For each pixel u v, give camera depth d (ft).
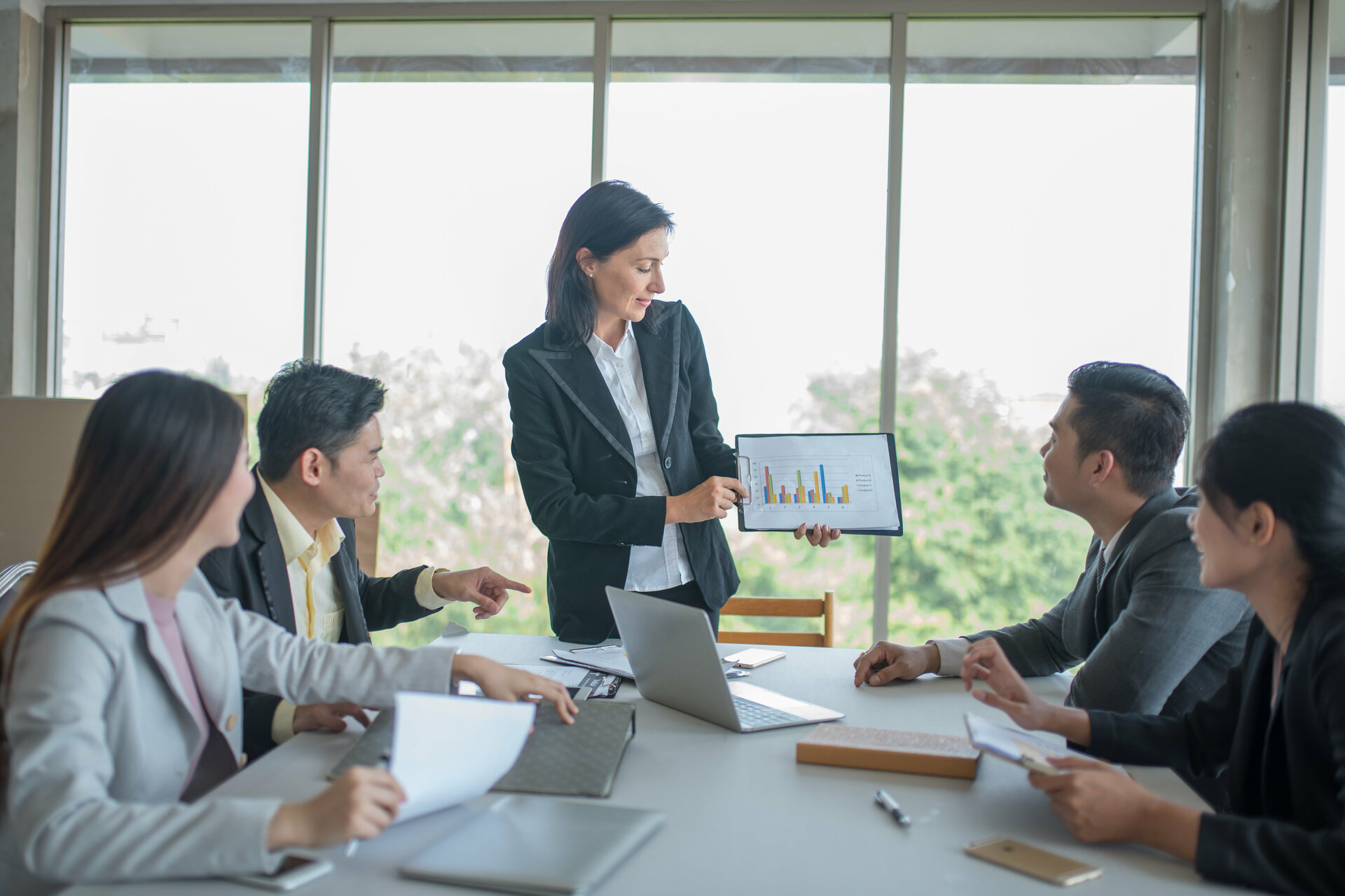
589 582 6.70
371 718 4.17
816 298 10.24
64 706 2.91
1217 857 2.82
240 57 10.76
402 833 3.08
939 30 10.14
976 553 10.13
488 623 10.51
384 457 10.61
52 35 10.88
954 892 2.73
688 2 10.27
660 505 6.27
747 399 10.30
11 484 9.59
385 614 6.09
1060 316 10.07
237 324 10.76
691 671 4.28
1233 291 9.61
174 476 3.11
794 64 10.28
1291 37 9.38
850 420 10.24
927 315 10.14
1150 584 4.60
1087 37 10.05
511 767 3.38
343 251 10.65
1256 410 3.42
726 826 3.18
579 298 6.73
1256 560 3.35
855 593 10.19
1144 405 4.87
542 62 10.50
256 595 4.79
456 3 10.46
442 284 10.56
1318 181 9.23
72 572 3.09
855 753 3.77
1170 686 4.53
